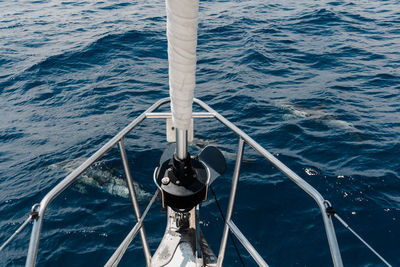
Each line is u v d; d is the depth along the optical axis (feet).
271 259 16.69
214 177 7.69
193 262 8.89
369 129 27.76
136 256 17.01
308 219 19.01
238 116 30.53
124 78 39.60
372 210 19.47
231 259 16.61
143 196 21.18
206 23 60.44
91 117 31.58
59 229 18.89
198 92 35.35
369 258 16.53
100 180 22.61
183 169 5.51
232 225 8.20
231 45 49.42
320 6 70.69
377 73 38.81
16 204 21.06
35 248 5.40
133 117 31.24
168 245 9.37
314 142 26.22
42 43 51.90
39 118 31.78
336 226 18.54
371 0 75.41
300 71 40.29
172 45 3.46
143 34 54.39
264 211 19.67
